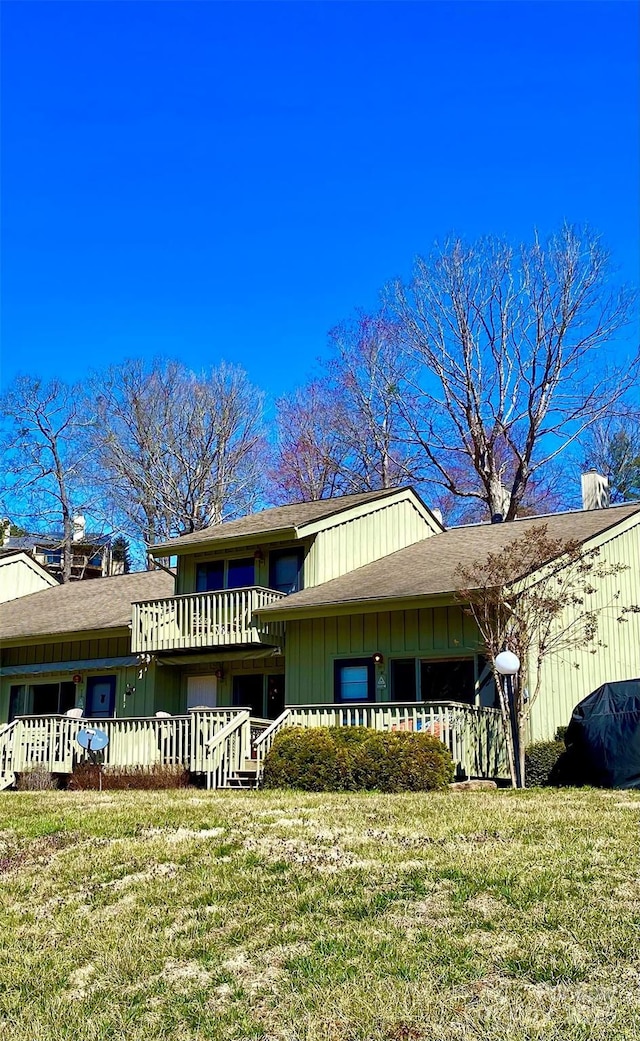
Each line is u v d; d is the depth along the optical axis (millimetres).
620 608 23078
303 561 25094
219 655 25141
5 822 15625
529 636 18844
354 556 26281
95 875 12656
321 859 12227
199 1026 8680
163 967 9852
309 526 24859
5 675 29422
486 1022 8102
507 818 13734
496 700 20547
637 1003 8188
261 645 24281
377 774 18000
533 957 9047
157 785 20781
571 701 21234
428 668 21641
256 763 20500
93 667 27281
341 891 11086
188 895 11586
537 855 11703
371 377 48156
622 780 18109
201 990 9266
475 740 19281
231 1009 8859
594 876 10844
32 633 28469
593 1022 7949
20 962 10305
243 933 10320
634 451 49094
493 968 8961
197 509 51750
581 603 19797
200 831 14094
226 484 52375
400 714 20219
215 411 52719
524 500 47000
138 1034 8672
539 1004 8312
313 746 18719
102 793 18969
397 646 22047
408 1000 8539
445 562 23594
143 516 52344
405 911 10359
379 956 9398
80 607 30547
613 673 22625
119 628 26594
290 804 15688
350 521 26328
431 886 10938
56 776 22812
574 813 13992
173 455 52219
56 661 28812
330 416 50281
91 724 22969
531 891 10508
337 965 9312
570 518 25719
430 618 21719
